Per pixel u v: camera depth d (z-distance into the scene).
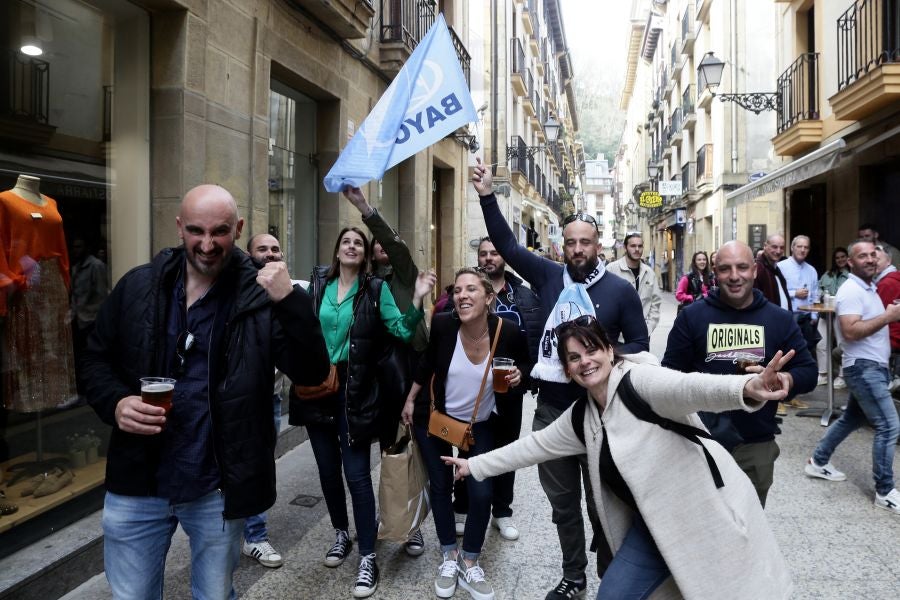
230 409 2.10
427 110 3.24
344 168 3.17
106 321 2.19
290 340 2.15
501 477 3.91
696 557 1.99
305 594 3.22
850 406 4.71
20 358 3.64
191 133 4.82
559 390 3.10
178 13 4.71
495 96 19.09
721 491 2.09
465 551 3.26
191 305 2.18
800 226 12.45
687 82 23.39
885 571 3.42
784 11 12.15
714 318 3.03
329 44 7.24
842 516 4.19
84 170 4.20
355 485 3.34
